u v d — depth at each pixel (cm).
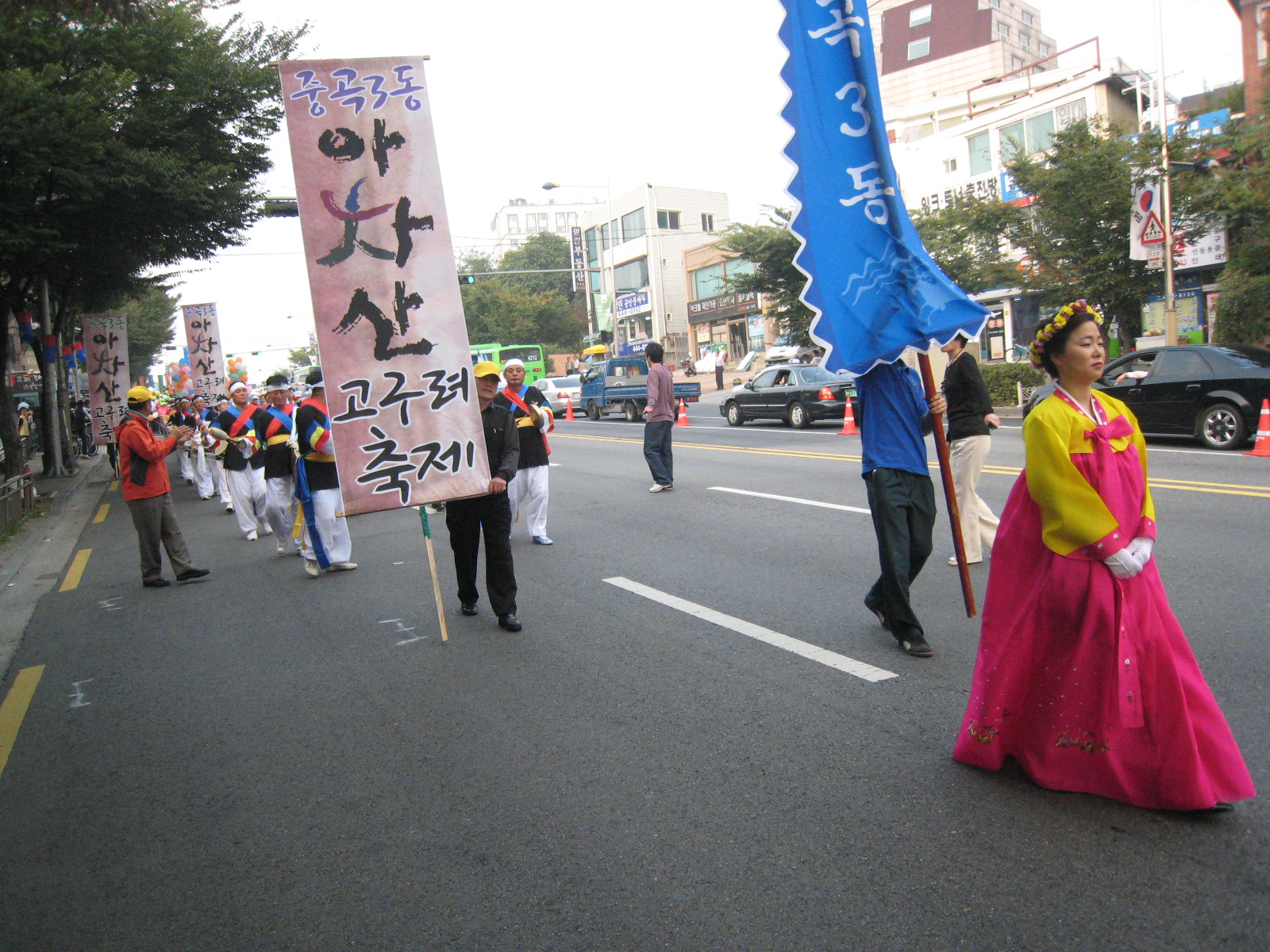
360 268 569
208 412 1633
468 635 621
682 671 516
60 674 612
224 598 796
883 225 484
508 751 427
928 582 659
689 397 2641
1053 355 327
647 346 1193
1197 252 2030
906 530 513
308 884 328
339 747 449
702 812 356
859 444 1578
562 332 6388
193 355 2180
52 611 802
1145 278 1845
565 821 357
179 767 442
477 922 297
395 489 582
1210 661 470
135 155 1437
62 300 2112
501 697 498
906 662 502
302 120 557
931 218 2544
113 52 1435
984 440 682
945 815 338
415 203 575
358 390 572
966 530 698
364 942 291
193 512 1427
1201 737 322
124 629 718
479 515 630
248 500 1112
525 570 802
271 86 1620
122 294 2373
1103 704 329
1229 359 1236
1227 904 276
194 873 342
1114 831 319
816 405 1958
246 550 1040
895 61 5062
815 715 440
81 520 1421
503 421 628
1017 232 1995
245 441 1076
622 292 5862
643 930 285
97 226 1584
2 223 1407
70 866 356
